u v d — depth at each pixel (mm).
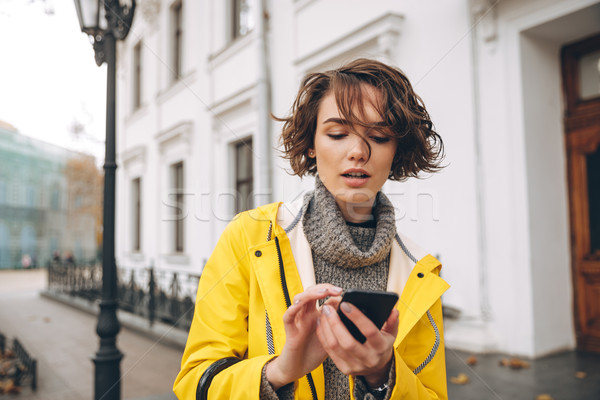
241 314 703
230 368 618
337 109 657
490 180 3350
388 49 3088
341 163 649
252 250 703
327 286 504
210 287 720
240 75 3777
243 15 4203
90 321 6371
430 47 2912
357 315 478
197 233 3320
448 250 3428
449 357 3170
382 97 649
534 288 3262
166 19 4598
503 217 3338
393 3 3115
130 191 6078
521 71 3322
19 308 7711
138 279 5055
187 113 4098
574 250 3562
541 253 3348
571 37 3480
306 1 3842
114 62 2428
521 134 3336
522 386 2637
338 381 707
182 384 661
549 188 3461
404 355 755
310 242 729
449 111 3086
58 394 3092
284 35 3969
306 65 3748
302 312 525
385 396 591
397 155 777
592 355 3293
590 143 3475
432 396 720
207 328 688
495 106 3346
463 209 3355
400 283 770
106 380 2357
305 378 665
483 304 3359
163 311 4215
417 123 721
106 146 2447
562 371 2914
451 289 3490
